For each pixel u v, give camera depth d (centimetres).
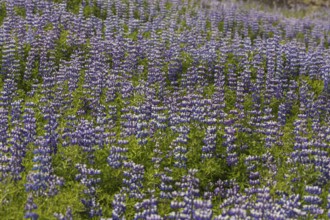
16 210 819
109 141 1094
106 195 952
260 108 1438
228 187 1050
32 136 1077
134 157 1064
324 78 1619
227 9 2725
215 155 1110
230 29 2375
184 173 1025
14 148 1002
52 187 878
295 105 1476
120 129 1207
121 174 1005
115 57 1650
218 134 1173
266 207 877
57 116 1195
